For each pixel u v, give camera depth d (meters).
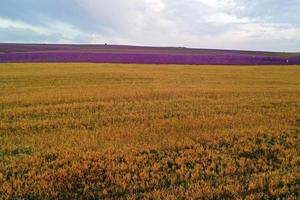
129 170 6.77
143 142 8.62
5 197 5.58
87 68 34.00
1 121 10.93
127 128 10.03
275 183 6.15
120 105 14.16
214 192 5.76
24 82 22.64
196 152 7.84
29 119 11.32
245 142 8.77
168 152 7.87
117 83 22.67
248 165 7.10
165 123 10.79
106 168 6.79
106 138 9.02
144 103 14.73
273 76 31.09
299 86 23.11
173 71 33.53
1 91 18.23
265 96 17.58
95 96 16.30
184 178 6.36
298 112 13.10
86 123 10.80
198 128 10.25
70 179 6.30
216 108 13.83
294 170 6.80
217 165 7.19
